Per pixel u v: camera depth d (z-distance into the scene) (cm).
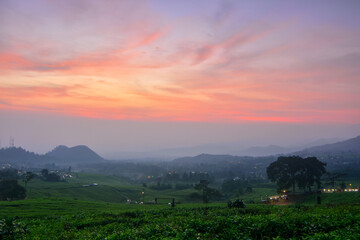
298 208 4028
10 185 13075
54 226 3209
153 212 4153
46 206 7319
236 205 4419
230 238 1794
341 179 18938
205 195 13225
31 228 3084
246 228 1997
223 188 19375
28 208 6938
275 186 19425
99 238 2142
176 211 4212
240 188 17212
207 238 1839
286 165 11606
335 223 1958
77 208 7056
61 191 16888
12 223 2491
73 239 2369
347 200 7650
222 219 2372
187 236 1841
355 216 2114
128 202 15550
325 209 3322
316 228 1928
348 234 1544
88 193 17300
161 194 18612
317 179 11525
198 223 2252
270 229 1961
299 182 11281
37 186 18050
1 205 7425
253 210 3653
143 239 1927
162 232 2058
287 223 2022
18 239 2336
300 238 1830
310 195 9875
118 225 2973
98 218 3606
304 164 11088
